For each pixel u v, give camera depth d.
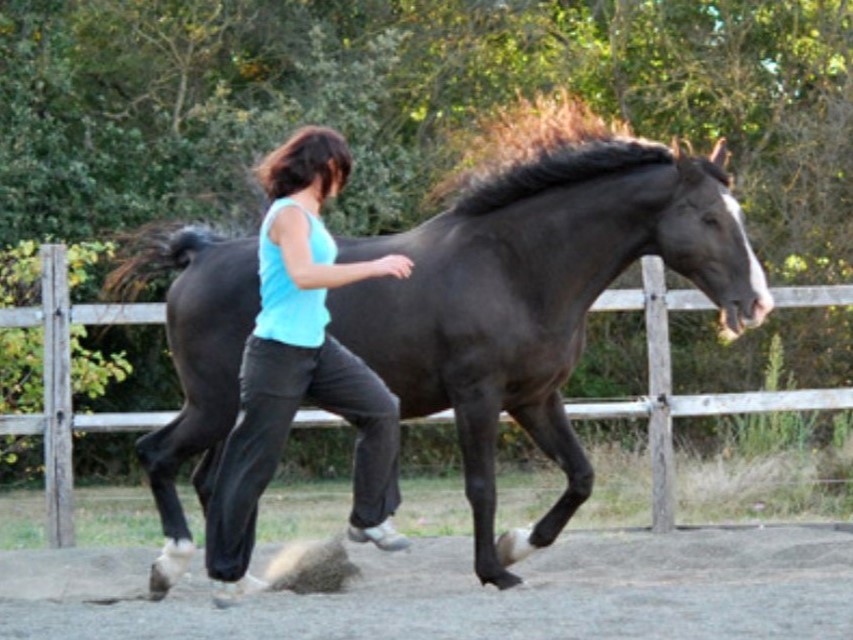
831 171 21.64
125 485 22.05
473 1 24.78
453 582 9.55
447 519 14.54
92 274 21.06
